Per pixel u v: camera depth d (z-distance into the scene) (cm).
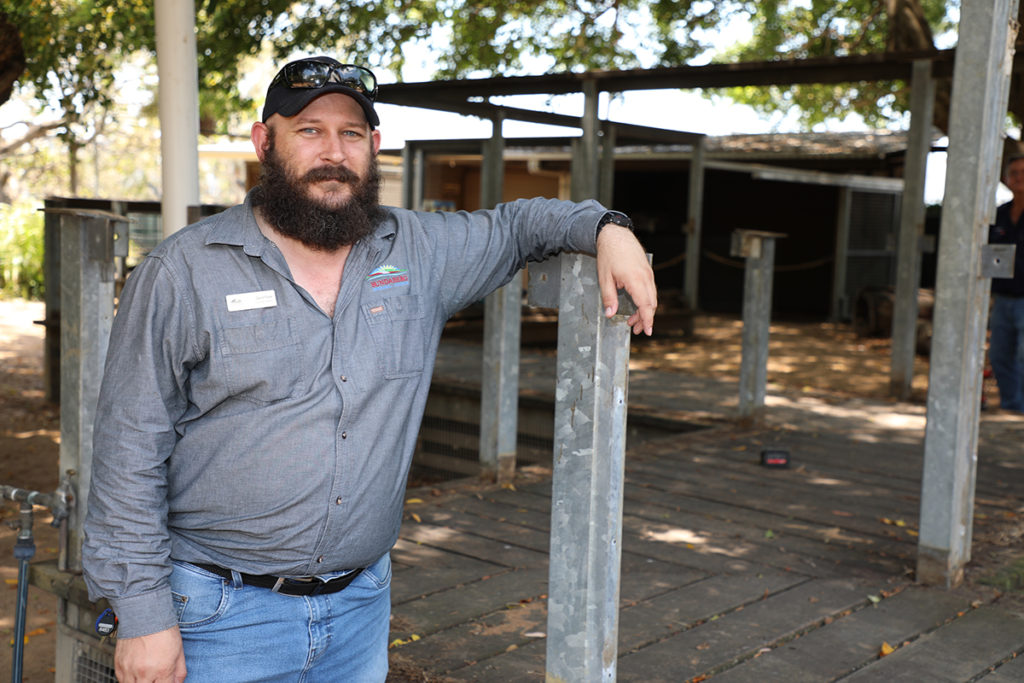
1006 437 734
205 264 179
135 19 992
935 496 397
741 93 1930
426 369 197
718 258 1977
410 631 342
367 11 1055
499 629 346
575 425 205
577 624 208
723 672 316
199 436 183
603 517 205
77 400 289
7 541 513
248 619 189
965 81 367
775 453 612
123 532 175
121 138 3466
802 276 2045
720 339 1477
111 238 294
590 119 1088
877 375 1116
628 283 185
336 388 182
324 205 179
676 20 1118
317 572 189
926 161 882
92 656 288
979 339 396
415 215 204
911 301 897
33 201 2016
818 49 1228
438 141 1405
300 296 182
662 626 352
